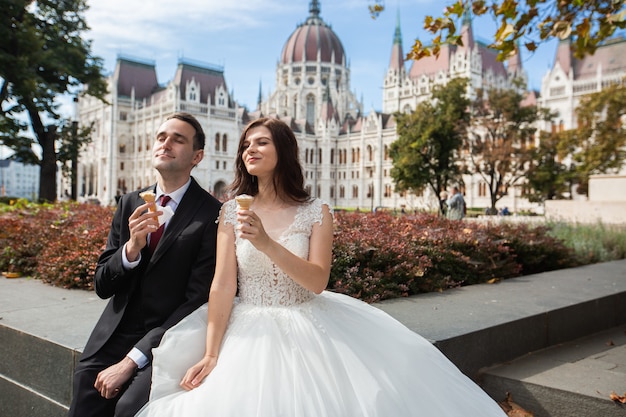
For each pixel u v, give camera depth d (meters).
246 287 3.83
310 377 3.19
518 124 55.78
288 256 3.51
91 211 13.13
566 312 6.68
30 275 10.04
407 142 56.06
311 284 3.64
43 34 36.12
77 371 4.11
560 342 6.57
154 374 3.45
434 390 3.50
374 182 112.75
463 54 101.19
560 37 8.84
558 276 9.64
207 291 4.15
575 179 54.78
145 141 107.06
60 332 5.37
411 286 7.79
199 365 3.46
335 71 136.25
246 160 4.00
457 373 3.83
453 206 21.97
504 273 9.81
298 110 130.38
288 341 3.44
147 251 4.31
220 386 3.14
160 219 4.35
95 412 3.98
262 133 3.97
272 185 4.06
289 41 138.88
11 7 32.78
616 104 45.38
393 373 3.46
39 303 7.02
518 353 5.88
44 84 33.41
